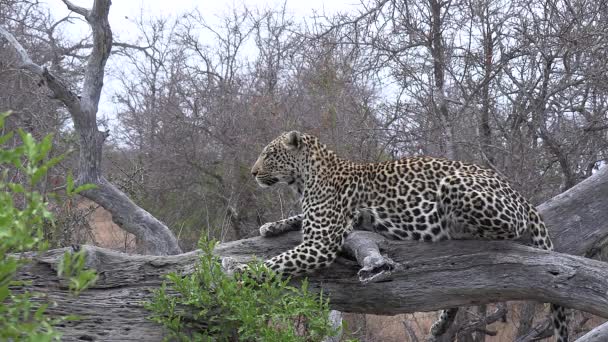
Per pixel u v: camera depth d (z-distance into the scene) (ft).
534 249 27.84
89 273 12.05
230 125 64.08
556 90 41.78
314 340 24.99
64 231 44.62
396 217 29.43
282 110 62.59
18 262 12.22
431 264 28.55
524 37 45.09
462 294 28.37
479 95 46.16
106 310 27.53
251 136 61.16
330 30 51.62
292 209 55.98
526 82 44.68
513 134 43.50
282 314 24.73
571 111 44.47
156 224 40.22
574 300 26.61
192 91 73.56
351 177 30.37
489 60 44.80
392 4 48.78
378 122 53.62
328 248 29.53
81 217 48.80
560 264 26.96
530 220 29.19
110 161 73.10
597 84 40.75
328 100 55.31
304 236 30.12
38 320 12.20
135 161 72.69
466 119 48.80
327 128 54.70
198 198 64.34
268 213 59.06
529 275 27.30
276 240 31.35
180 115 67.62
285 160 31.83
